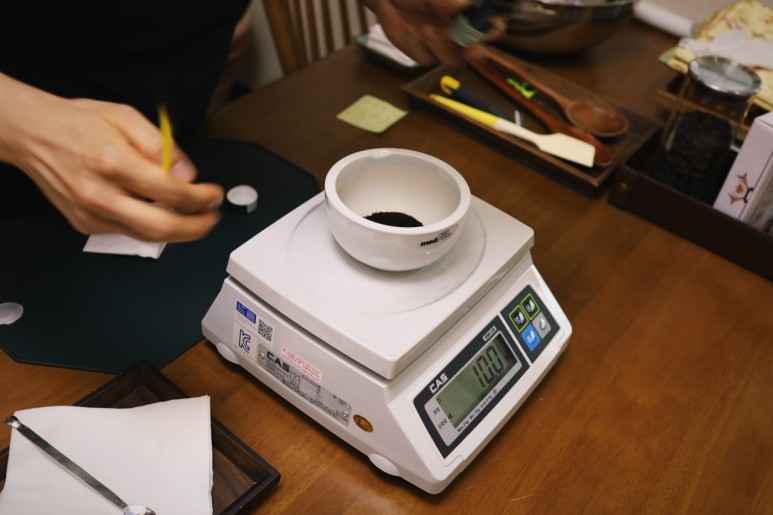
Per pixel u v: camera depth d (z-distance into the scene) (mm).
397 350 607
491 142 1087
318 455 694
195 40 1040
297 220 722
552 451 716
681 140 981
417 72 1226
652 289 906
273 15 1386
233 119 1108
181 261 865
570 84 1188
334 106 1152
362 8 1607
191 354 769
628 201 1006
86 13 927
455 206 705
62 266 842
